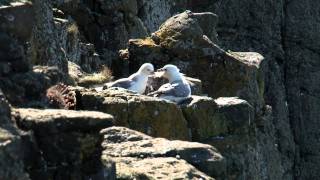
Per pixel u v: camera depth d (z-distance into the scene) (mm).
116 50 30141
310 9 41562
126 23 30750
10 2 9922
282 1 41656
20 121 8438
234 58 23438
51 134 8484
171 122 14930
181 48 23375
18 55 9695
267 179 20094
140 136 12016
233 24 41344
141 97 14750
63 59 19062
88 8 29922
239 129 16453
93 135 8750
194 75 23328
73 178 8562
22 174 7824
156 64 23500
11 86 9547
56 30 19062
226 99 17125
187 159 11461
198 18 25594
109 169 9258
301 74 40875
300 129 39750
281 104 39312
